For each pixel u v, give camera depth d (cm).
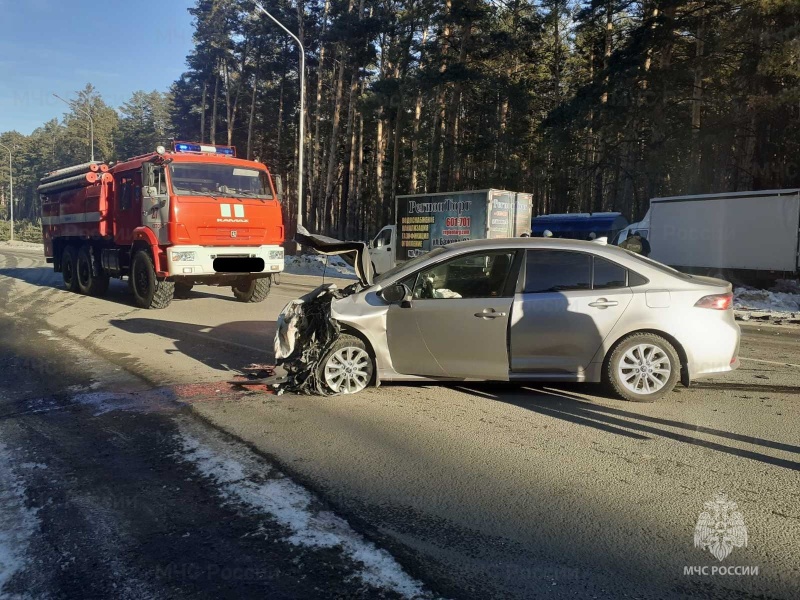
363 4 3888
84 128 9281
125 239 1334
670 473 446
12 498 406
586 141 3738
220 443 506
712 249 2003
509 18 3656
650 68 2870
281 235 1316
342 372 644
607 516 382
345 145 5006
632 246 1817
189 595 303
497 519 378
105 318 1180
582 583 313
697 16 2581
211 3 5312
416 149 4041
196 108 6594
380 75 4556
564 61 4350
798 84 2147
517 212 1975
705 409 600
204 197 1204
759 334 1123
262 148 6391
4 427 546
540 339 610
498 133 3894
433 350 629
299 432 533
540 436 523
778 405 614
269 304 1396
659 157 2727
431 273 637
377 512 387
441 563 330
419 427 546
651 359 614
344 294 668
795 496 408
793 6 2016
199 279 1276
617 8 2927
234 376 727
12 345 914
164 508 392
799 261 1812
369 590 307
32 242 6319
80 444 505
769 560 333
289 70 5184
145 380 709
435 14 3391
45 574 321
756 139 2555
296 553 340
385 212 4938
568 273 620
